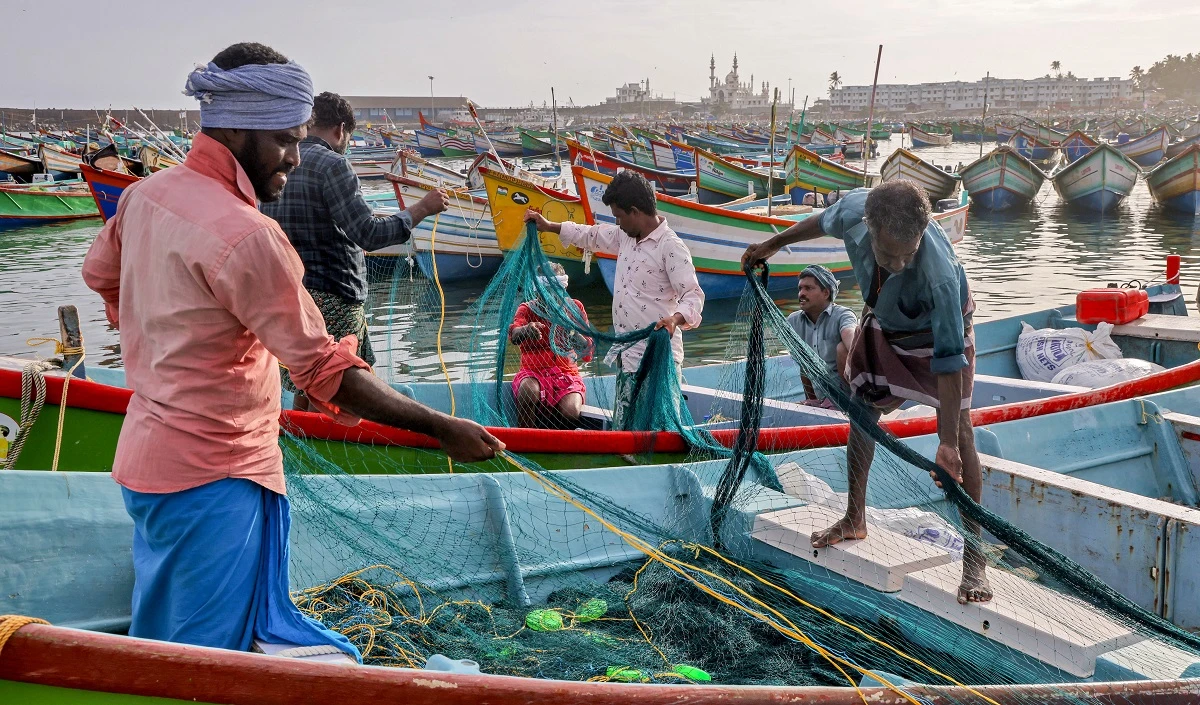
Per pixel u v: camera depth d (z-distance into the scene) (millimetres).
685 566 3945
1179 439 5785
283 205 4723
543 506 4406
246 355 2449
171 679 2018
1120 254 20734
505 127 88562
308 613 3588
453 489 4285
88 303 14648
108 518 3574
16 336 12336
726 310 15227
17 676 1966
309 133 4805
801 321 6332
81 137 63719
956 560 4059
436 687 2143
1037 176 30781
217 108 2381
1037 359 8648
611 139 52156
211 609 2441
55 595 3414
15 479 3438
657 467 4730
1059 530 4426
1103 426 5762
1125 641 3330
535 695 2215
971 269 18750
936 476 3451
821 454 5109
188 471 2396
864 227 3531
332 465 4289
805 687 2543
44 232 24453
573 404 5832
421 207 5008
